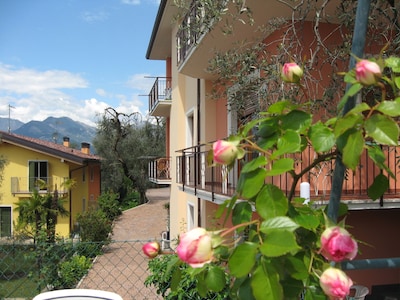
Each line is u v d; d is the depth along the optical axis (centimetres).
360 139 103
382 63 112
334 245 98
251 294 107
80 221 1723
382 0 349
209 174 1041
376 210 647
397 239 647
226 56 489
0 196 2103
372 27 388
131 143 3142
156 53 1816
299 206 131
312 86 495
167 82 1702
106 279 948
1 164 1998
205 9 467
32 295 640
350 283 99
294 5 509
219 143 114
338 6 454
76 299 310
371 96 281
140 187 3288
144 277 945
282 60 436
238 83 472
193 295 360
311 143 121
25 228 1362
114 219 2336
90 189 2850
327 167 452
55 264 684
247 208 122
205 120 1046
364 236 641
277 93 412
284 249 92
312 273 108
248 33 625
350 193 550
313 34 555
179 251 97
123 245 1488
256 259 99
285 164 109
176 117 1404
